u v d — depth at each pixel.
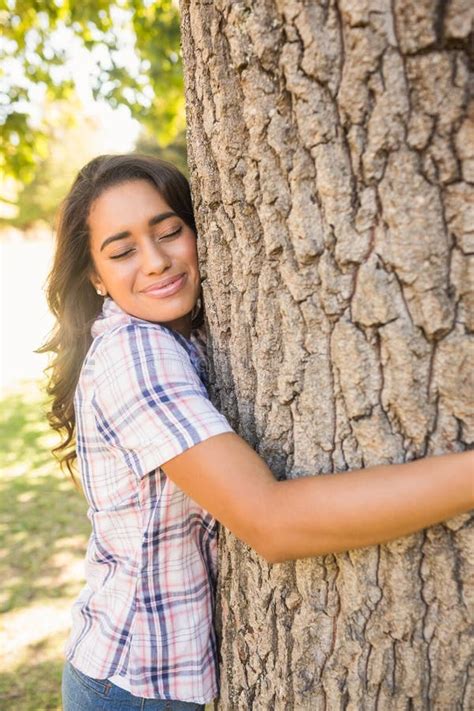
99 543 1.59
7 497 5.52
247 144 1.27
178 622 1.52
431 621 1.27
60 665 3.41
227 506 1.24
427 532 1.23
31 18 5.36
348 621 1.35
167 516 1.47
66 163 29.97
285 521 1.19
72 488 5.68
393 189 1.09
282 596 1.43
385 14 1.03
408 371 1.16
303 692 1.43
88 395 1.49
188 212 1.61
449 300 1.10
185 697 1.53
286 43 1.14
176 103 5.71
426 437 1.18
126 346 1.41
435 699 1.30
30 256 24.69
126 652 1.50
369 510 1.14
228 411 1.51
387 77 1.05
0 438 7.24
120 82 5.42
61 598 4.01
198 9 1.29
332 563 1.34
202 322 1.76
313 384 1.28
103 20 5.32
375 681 1.34
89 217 1.58
